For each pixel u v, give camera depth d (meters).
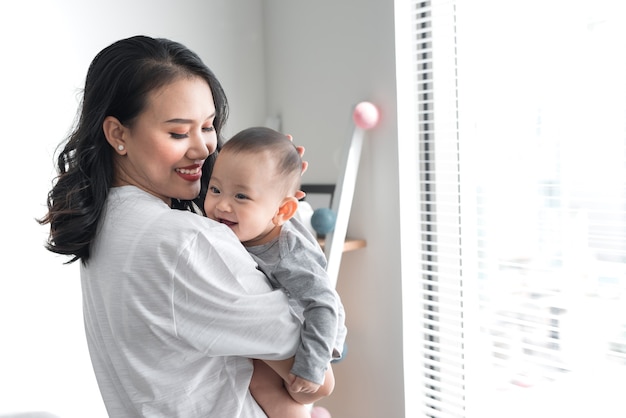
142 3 2.16
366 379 2.16
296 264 1.10
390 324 2.05
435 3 1.96
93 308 1.07
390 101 1.98
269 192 1.12
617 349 1.56
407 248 2.00
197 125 1.07
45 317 1.99
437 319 2.07
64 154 1.11
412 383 2.04
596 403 1.61
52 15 1.97
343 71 2.15
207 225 1.02
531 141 1.73
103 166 1.08
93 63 1.08
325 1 2.20
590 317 1.62
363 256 2.13
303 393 1.10
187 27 2.28
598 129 1.57
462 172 1.91
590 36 1.57
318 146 2.28
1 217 1.90
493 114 1.83
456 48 1.89
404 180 1.99
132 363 1.01
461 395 2.00
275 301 1.01
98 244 1.05
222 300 0.98
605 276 1.58
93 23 2.05
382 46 1.99
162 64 1.04
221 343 0.98
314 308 1.05
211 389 1.04
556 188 1.68
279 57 2.43
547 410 1.73
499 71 1.79
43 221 1.11
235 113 2.43
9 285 1.92
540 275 1.74
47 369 1.99
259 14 2.49
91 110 1.06
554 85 1.66
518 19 1.73
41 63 1.96
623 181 1.52
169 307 0.98
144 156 1.06
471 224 1.92
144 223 1.01
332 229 2.00
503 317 1.81
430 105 2.00
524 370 1.79
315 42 2.26
